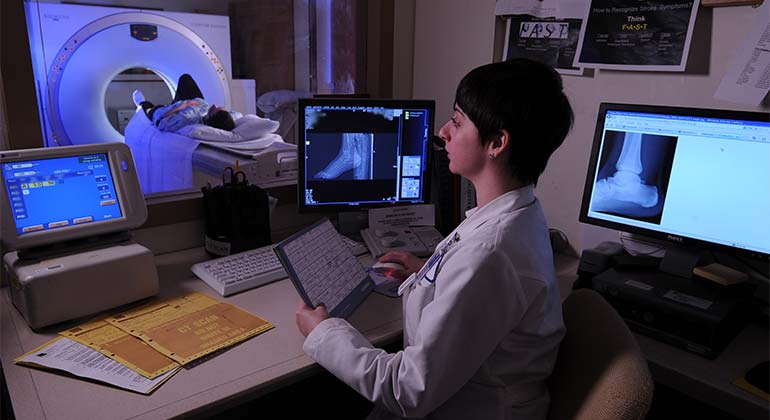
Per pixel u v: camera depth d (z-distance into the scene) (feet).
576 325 3.41
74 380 3.09
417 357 2.85
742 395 3.22
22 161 3.83
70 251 3.93
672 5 4.57
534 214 3.16
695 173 4.13
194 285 4.41
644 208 4.42
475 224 3.19
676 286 4.06
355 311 4.03
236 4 6.93
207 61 6.81
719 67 4.41
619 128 4.47
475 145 3.13
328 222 4.22
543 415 3.18
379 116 5.27
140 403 2.89
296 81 7.06
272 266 4.59
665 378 3.53
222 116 6.42
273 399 5.86
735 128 3.91
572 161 5.44
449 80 6.41
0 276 4.25
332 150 5.25
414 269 4.60
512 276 2.86
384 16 6.30
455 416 3.12
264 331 3.68
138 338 3.51
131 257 3.89
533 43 5.55
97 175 4.15
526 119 2.92
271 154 6.04
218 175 5.68
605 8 4.97
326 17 6.75
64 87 5.70
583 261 4.60
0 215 3.66
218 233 4.94
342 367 3.12
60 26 5.58
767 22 4.12
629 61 4.89
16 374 3.14
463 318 2.81
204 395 2.98
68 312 3.62
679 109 4.12
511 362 3.02
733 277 3.99
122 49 6.11
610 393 2.61
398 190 5.55
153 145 6.26
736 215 3.99
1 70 4.06
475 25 6.00
